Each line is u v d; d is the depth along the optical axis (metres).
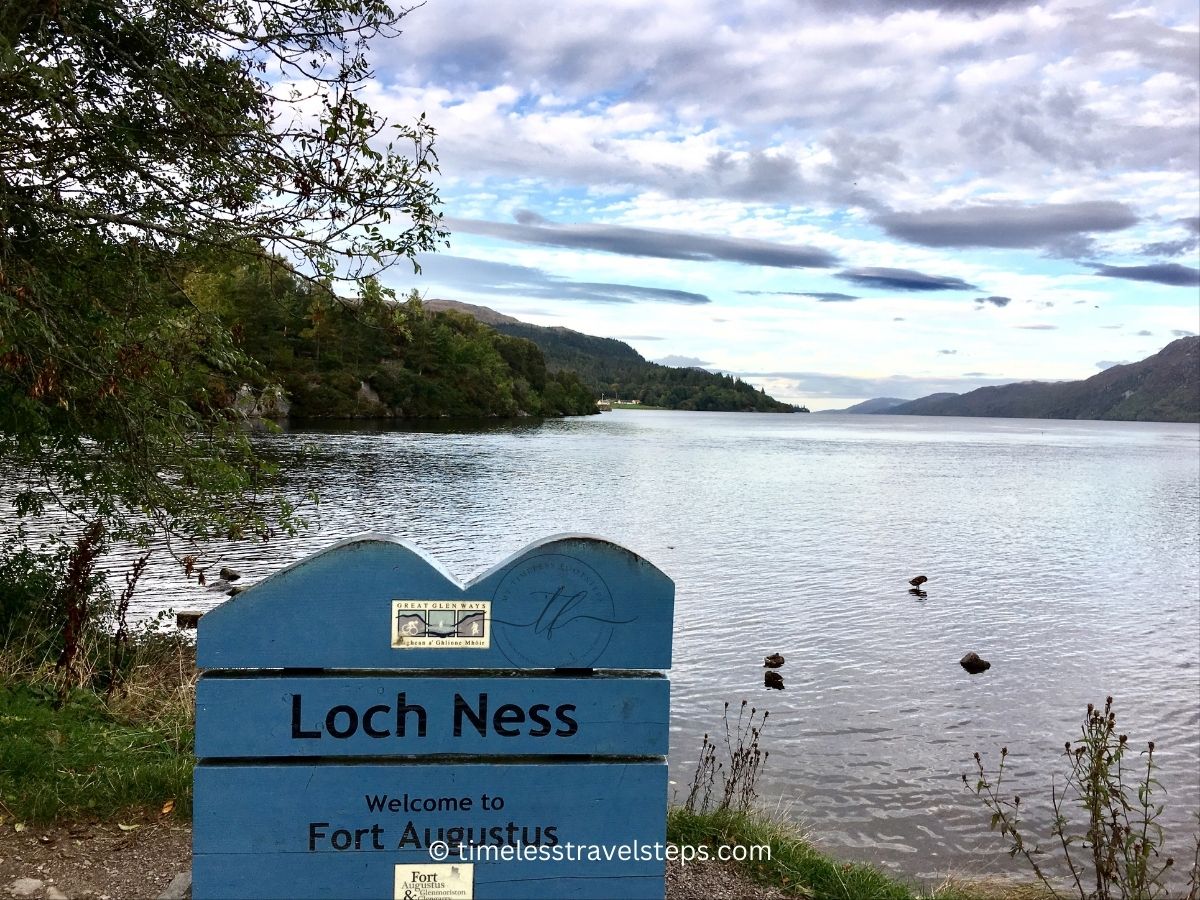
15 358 5.68
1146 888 4.71
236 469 8.01
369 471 42.22
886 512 36.44
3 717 5.11
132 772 4.55
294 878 2.32
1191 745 10.46
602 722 2.40
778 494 42.59
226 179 7.04
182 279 8.27
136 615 12.86
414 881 2.36
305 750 2.32
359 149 6.68
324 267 6.90
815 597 18.70
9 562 8.27
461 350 125.62
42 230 7.18
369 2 6.95
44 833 4.02
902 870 7.00
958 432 194.00
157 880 3.65
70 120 6.70
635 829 2.41
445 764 2.36
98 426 7.24
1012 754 9.88
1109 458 89.88
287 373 87.19
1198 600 19.77
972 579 21.78
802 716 10.87
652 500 37.38
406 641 2.35
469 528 26.48
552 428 109.06
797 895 4.07
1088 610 18.42
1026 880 6.88
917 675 13.02
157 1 6.95
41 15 6.37
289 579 2.31
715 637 14.87
